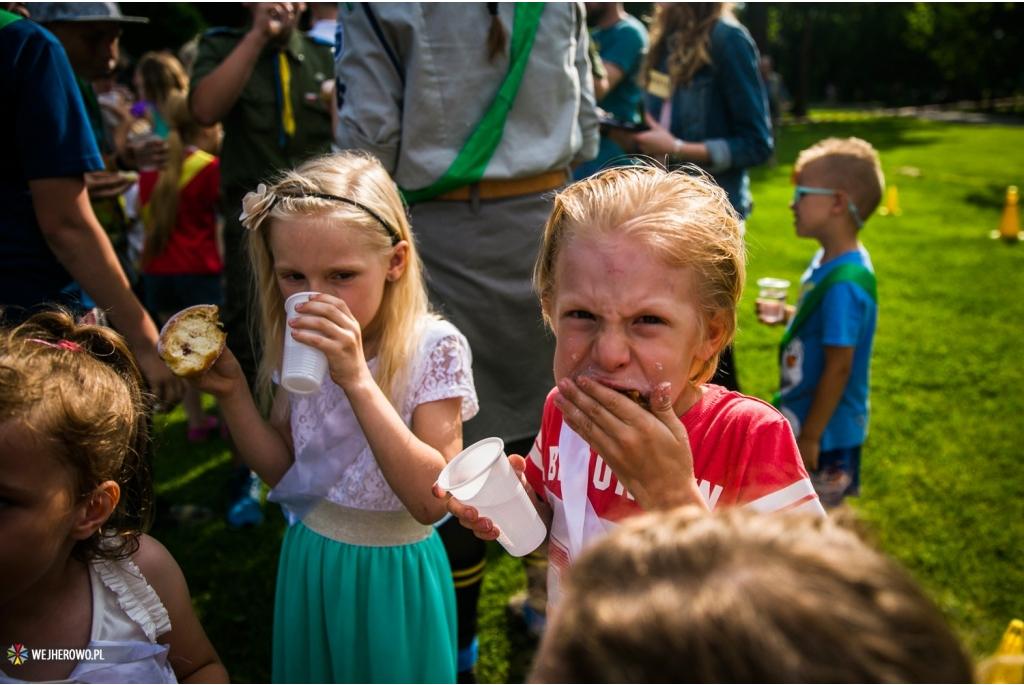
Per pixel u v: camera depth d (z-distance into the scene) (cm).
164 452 456
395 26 250
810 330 305
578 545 143
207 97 343
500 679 272
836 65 5134
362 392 179
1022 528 347
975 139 2388
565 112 272
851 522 79
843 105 5069
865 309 296
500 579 327
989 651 262
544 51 261
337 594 201
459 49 251
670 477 121
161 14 1838
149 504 168
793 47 5141
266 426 212
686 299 126
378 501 200
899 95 5056
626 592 64
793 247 973
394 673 201
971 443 435
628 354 124
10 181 229
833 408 299
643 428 119
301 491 203
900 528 349
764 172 1722
